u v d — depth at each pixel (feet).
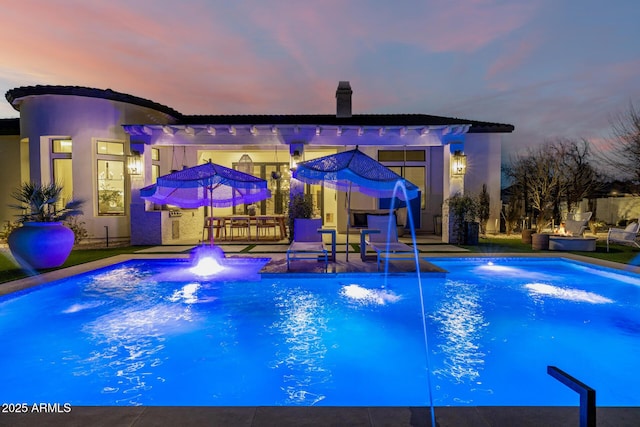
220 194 33.47
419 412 7.34
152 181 40.52
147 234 37.73
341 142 38.34
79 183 37.50
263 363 11.91
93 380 10.71
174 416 7.13
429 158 48.88
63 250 25.16
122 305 18.37
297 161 38.04
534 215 61.36
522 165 71.10
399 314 16.98
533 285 22.40
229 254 30.86
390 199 48.83
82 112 37.45
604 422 6.89
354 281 22.99
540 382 10.65
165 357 12.36
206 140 38.04
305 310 17.60
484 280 23.62
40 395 9.84
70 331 14.84
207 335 14.40
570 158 69.10
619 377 10.94
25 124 38.99
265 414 7.20
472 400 9.65
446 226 38.78
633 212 61.72
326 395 9.90
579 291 21.16
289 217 38.42
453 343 13.62
